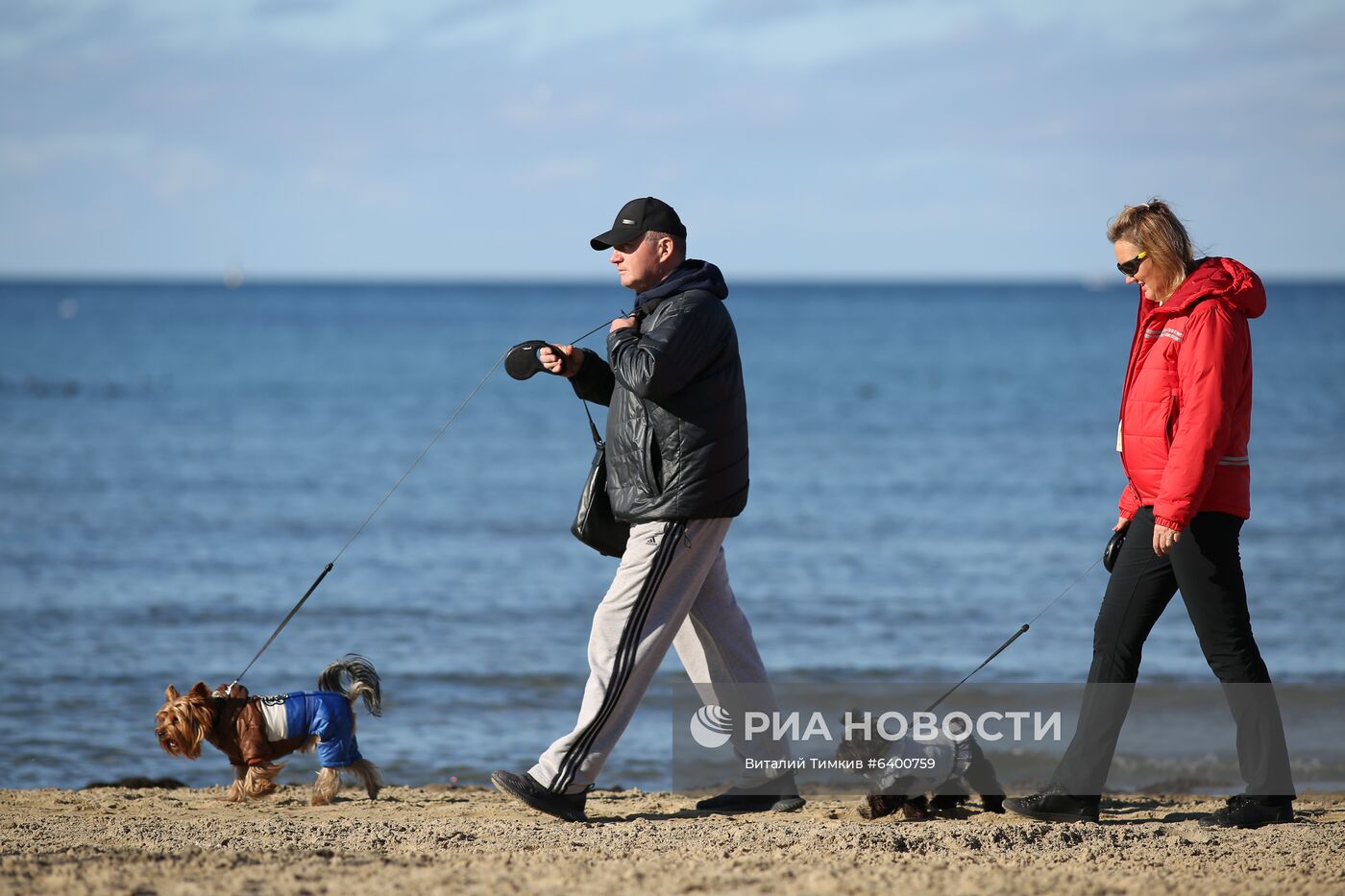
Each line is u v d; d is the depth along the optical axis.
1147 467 10.53
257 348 144.00
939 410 81.25
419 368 115.00
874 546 36.97
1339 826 10.70
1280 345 142.38
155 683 21.83
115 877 8.46
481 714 20.41
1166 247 10.42
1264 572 32.44
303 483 48.88
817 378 107.25
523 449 61.03
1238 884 8.62
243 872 8.66
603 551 11.71
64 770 17.20
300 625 26.45
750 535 38.94
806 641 25.91
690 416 10.73
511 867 8.91
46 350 136.50
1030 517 42.34
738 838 10.23
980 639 26.17
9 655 23.48
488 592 30.22
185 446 59.81
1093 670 10.90
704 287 10.95
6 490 45.53
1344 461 54.44
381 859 9.32
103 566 32.59
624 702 10.99
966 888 8.41
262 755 12.28
